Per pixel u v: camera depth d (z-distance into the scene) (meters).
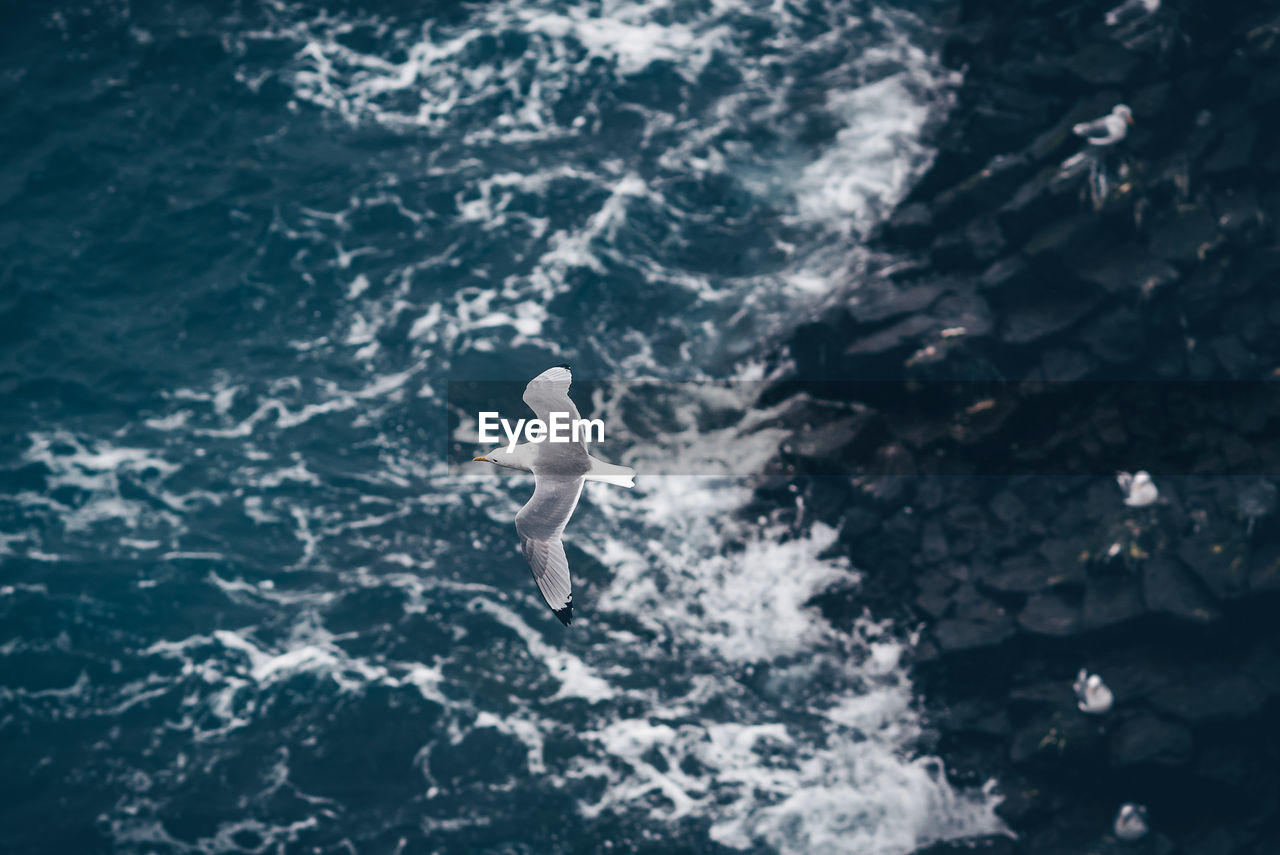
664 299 41.56
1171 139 37.03
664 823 28.75
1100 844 28.17
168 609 32.84
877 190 44.16
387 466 36.84
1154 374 33.91
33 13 49.03
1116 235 35.47
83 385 38.47
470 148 46.34
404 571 34.06
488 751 30.08
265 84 47.62
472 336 40.28
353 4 50.84
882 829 28.94
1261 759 28.47
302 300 41.34
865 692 31.70
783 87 48.62
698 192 44.94
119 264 41.94
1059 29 41.50
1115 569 31.11
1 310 40.09
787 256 42.53
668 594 33.94
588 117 47.56
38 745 29.89
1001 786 29.52
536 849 28.16
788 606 33.62
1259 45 36.69
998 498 33.91
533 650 32.41
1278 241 34.78
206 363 39.50
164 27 48.94
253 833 28.31
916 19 51.12
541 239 43.19
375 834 28.33
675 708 31.22
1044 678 30.64
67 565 33.66
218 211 43.50
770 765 30.05
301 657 31.80
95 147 45.06
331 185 44.66
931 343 35.41
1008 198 37.91
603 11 51.22
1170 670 29.75
